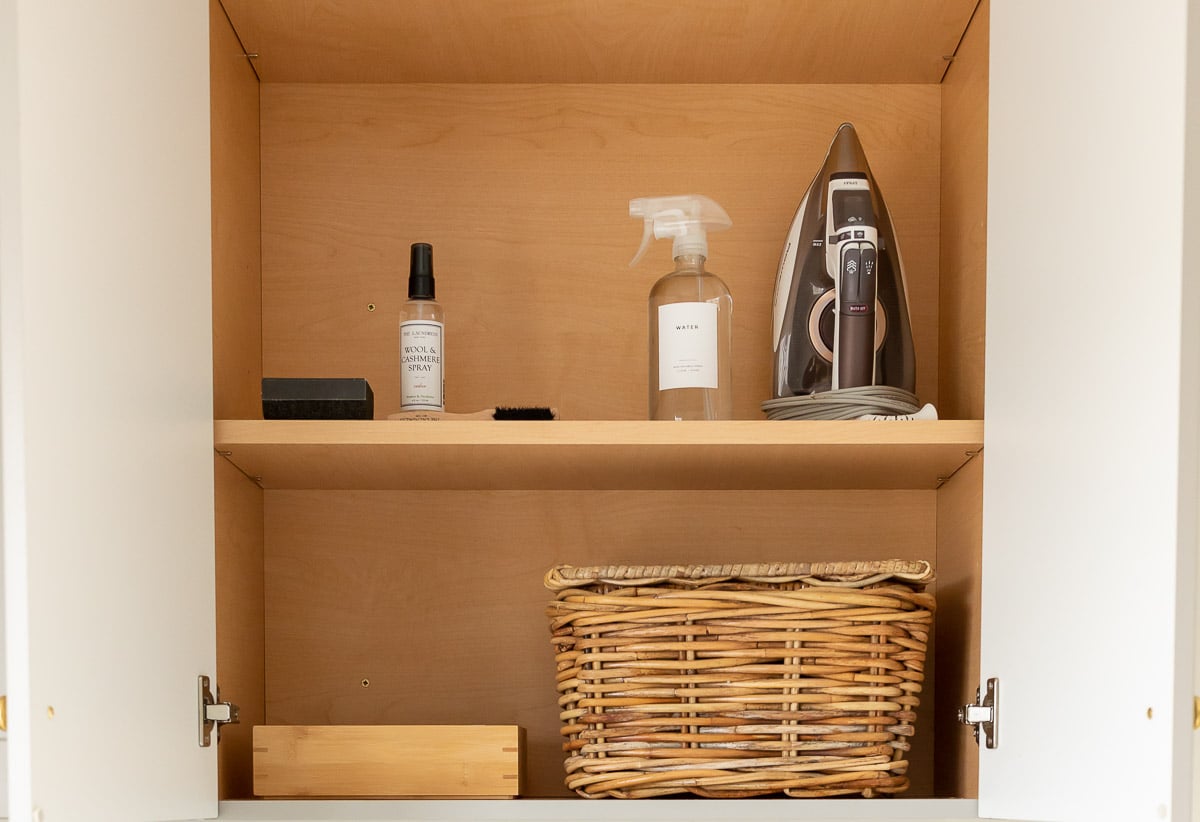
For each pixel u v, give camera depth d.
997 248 0.98
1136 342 0.69
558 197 1.28
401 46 1.20
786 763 1.01
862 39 1.20
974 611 1.07
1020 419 0.89
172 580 0.88
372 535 1.25
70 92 0.72
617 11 1.14
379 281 1.27
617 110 1.29
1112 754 0.71
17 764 0.64
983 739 0.96
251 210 1.23
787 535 1.25
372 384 1.26
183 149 0.94
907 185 1.29
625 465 1.10
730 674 1.02
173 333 0.90
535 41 1.20
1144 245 0.68
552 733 1.23
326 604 1.24
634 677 1.02
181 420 0.91
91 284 0.74
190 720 0.92
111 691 0.75
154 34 0.87
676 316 1.09
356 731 1.04
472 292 1.27
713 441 1.00
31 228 0.66
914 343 1.25
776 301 1.17
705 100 1.29
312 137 1.28
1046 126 0.85
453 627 1.24
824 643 1.02
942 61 1.24
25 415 0.65
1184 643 0.63
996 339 0.97
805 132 1.29
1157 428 0.66
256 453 1.04
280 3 1.11
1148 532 0.66
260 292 1.26
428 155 1.28
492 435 1.01
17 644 0.64
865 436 1.00
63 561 0.69
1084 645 0.75
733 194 1.29
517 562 1.25
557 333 1.27
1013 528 0.90
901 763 1.02
